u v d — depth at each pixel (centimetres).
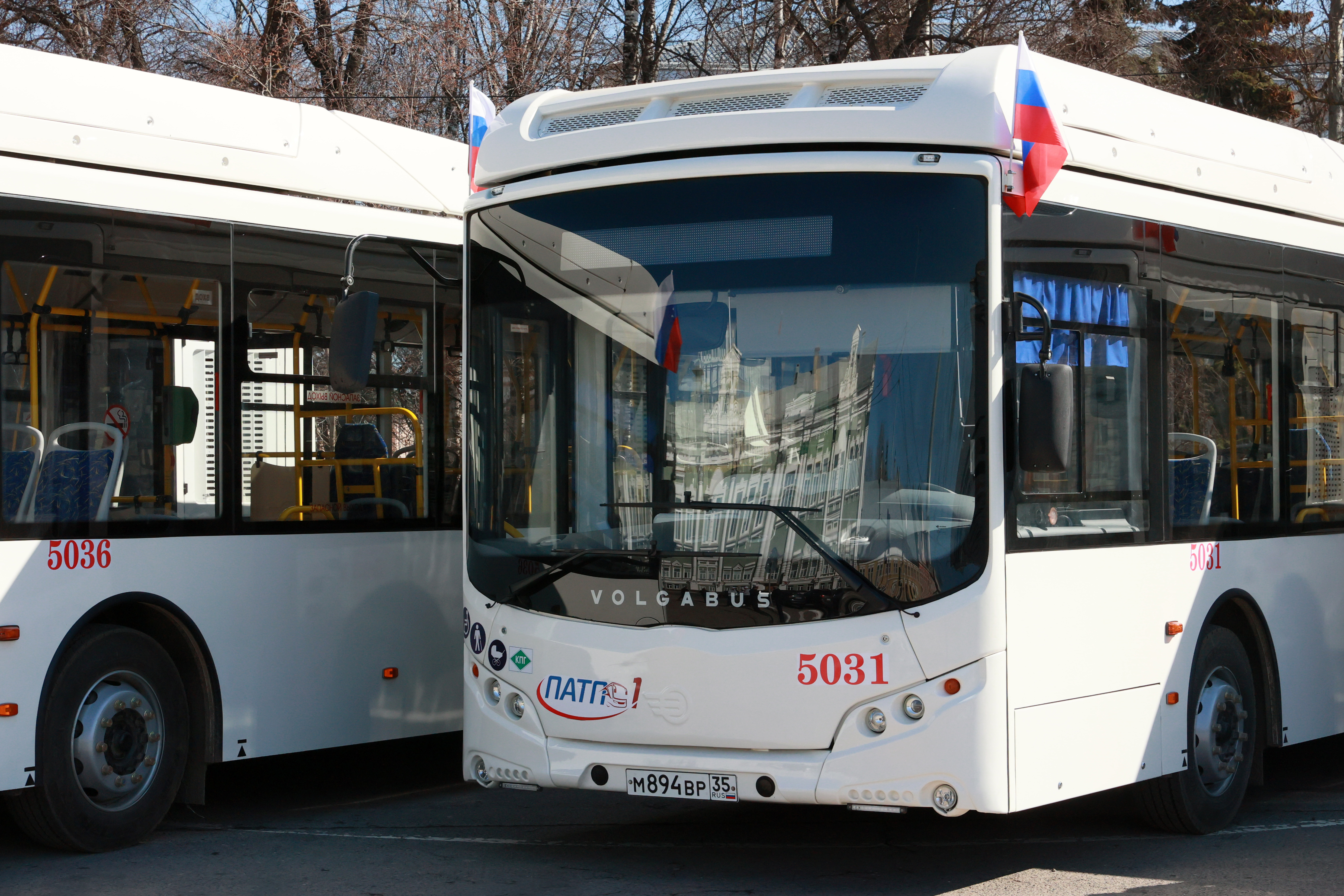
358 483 797
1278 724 749
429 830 744
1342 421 818
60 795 659
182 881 630
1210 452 707
